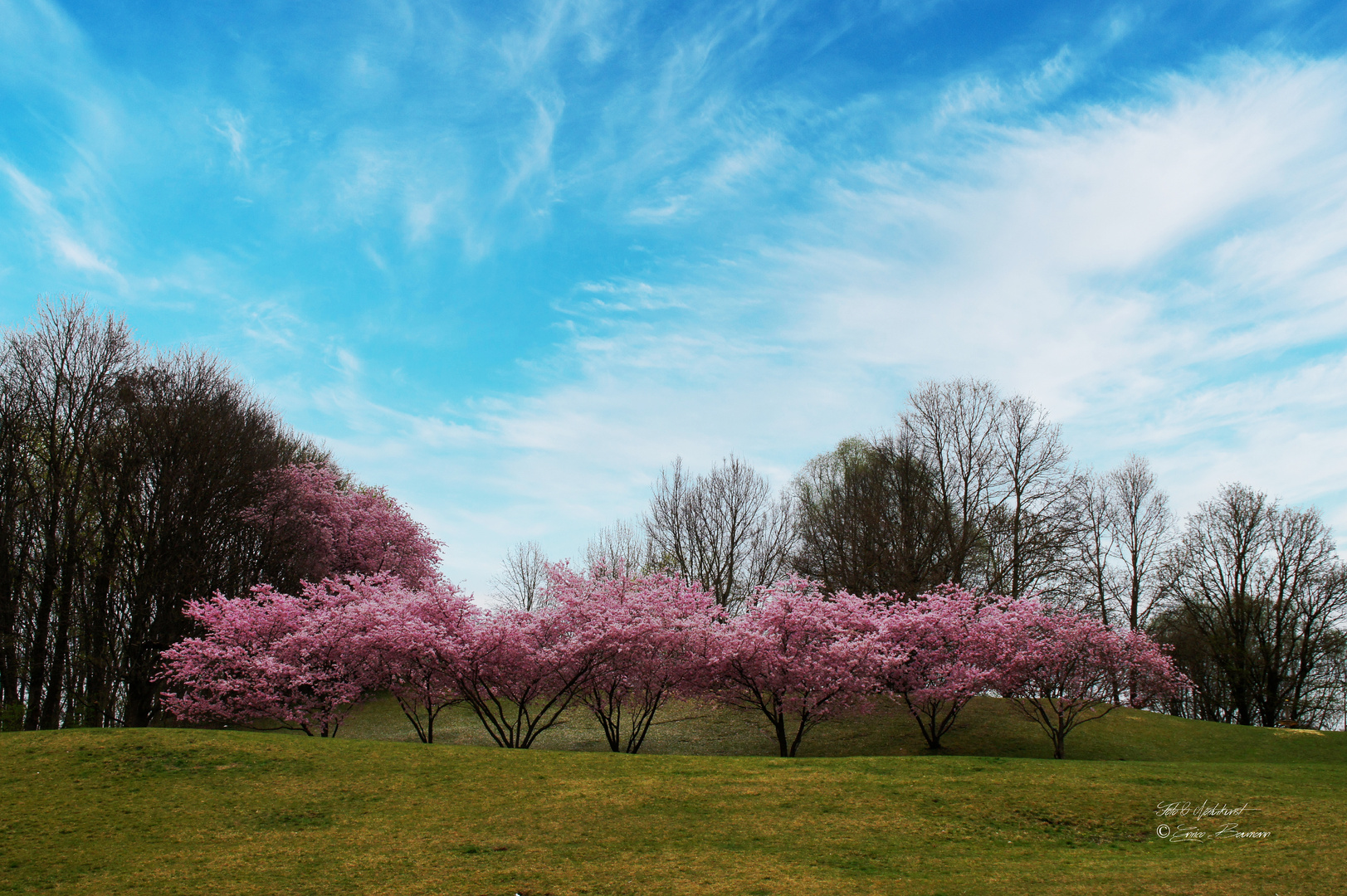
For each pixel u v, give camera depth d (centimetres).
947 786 1280
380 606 2002
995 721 2539
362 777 1285
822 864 962
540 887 891
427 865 956
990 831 1090
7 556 2358
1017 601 2294
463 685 2008
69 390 2577
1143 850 1021
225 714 2009
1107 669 2184
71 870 934
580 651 1966
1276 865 934
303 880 909
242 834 1056
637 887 891
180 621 2558
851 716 2583
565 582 2198
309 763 1339
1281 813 1146
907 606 2412
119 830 1062
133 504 2597
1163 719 2633
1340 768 1516
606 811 1159
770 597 2262
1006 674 2161
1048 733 2444
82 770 1266
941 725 2305
